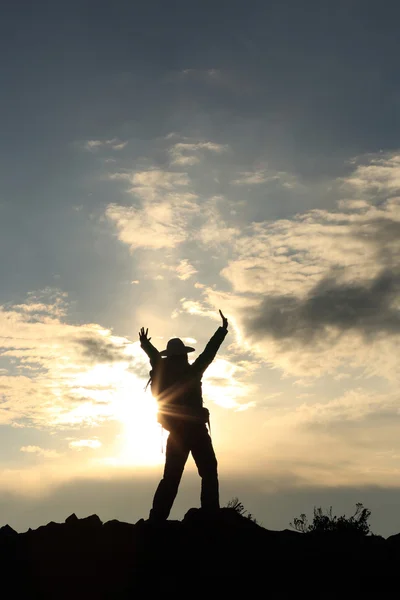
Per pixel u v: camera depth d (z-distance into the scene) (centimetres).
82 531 970
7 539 974
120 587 848
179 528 956
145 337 1041
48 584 862
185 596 827
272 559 889
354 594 823
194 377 995
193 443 986
